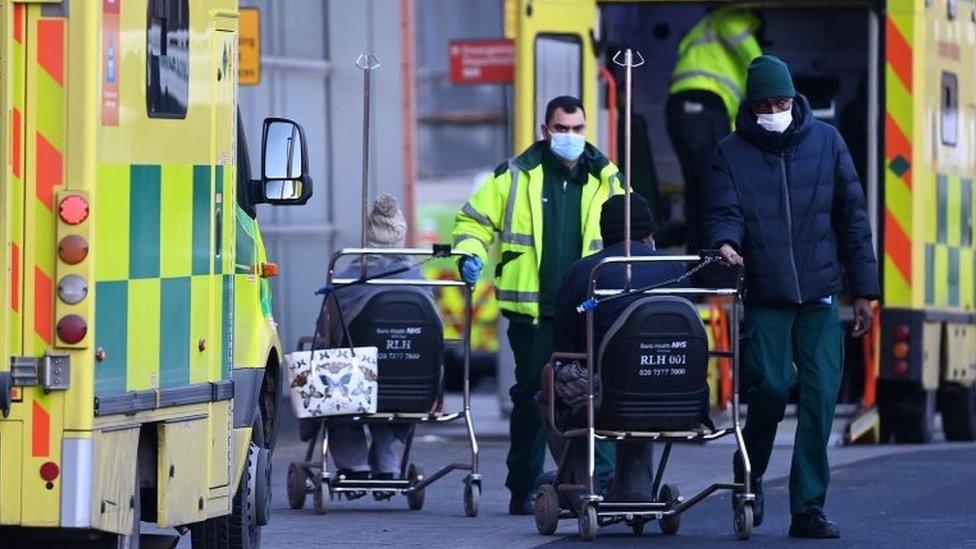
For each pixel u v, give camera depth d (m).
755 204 38.09
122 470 28.98
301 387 42.47
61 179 27.77
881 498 45.22
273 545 38.47
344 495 47.25
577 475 39.56
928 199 61.03
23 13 27.75
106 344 28.34
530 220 43.22
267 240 73.94
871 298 38.69
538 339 43.22
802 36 63.38
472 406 83.88
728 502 45.16
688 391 37.69
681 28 63.53
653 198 63.47
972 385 66.06
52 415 27.81
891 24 59.62
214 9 32.09
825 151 38.38
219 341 32.53
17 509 27.81
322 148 77.25
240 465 34.72
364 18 78.00
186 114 31.00
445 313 102.81
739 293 37.94
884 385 62.28
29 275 27.78
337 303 43.47
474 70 71.69
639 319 37.38
